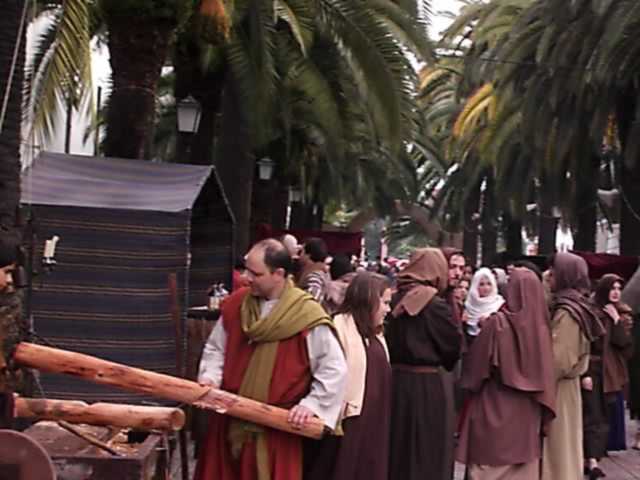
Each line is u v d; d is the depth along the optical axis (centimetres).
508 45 2070
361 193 3562
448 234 5156
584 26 1792
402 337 667
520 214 3041
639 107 1886
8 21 498
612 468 995
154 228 740
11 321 453
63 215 724
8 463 398
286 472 482
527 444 734
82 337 725
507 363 729
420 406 661
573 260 808
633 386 1141
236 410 470
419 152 4372
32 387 593
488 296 785
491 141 2722
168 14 1103
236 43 1478
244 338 493
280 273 488
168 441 582
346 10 1551
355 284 607
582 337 784
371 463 597
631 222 2230
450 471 676
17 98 505
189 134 1509
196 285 1079
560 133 2125
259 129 1677
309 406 475
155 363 734
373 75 1567
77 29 859
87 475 464
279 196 3045
